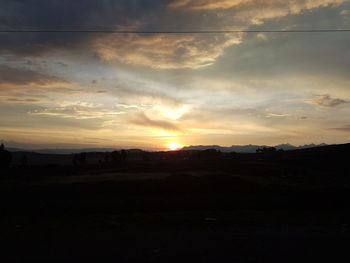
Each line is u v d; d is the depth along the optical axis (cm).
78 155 6456
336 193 1612
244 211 1259
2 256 637
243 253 666
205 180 2103
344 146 4866
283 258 634
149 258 628
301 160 4256
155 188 1969
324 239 791
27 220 1017
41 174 3481
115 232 845
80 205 1383
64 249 686
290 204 1470
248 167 3512
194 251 677
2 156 3959
